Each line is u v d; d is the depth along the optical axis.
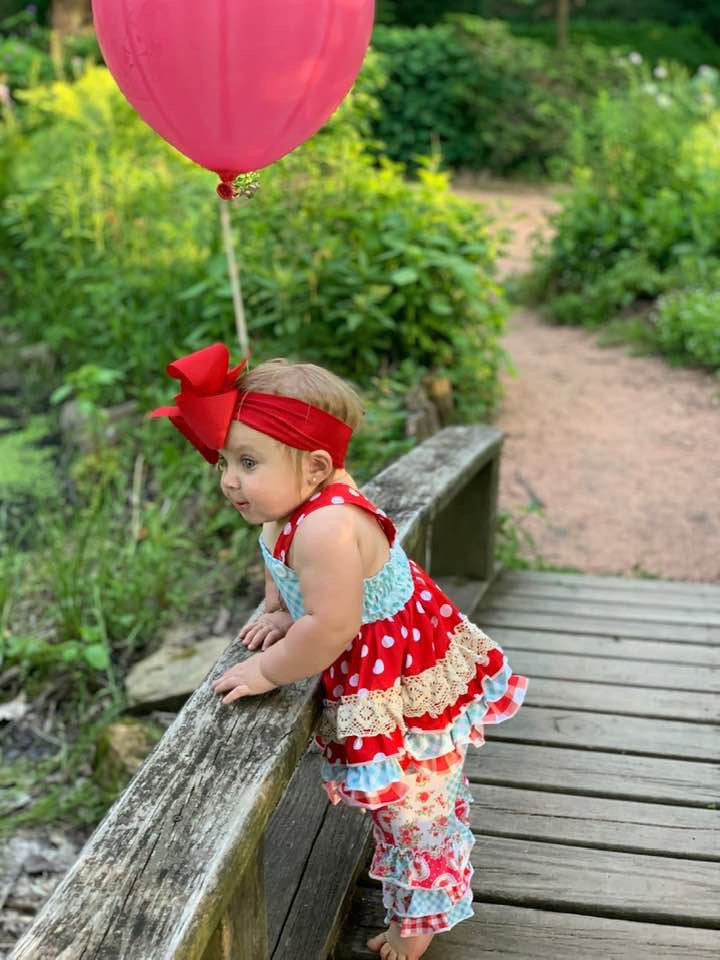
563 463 6.31
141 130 7.93
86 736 4.06
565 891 2.43
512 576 4.57
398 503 3.16
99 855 1.48
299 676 1.84
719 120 10.02
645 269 8.92
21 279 7.70
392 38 16.03
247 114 2.43
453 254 6.23
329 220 6.14
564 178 14.93
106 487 5.36
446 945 2.28
